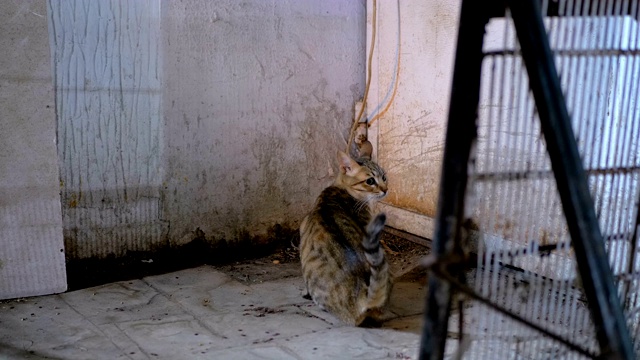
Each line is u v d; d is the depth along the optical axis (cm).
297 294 412
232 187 504
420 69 502
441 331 176
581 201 157
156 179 475
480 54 168
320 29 525
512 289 241
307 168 537
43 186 396
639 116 253
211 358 315
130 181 467
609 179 263
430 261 166
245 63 494
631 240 251
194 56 473
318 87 532
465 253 186
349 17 538
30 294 403
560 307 243
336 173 552
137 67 456
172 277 446
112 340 338
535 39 160
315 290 370
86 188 454
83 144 449
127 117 459
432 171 503
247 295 410
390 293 383
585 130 226
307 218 397
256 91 502
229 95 492
